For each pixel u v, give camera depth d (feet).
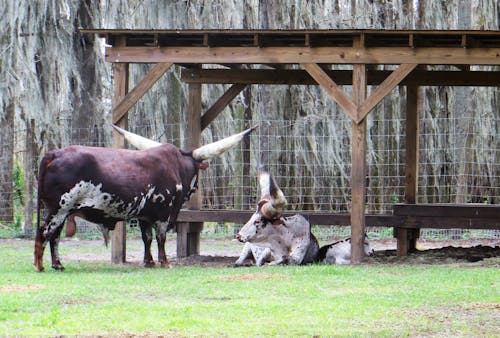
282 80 76.64
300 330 37.63
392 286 50.65
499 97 103.24
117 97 69.51
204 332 37.09
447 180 104.88
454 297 45.93
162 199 63.93
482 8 103.91
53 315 40.40
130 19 100.12
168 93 102.53
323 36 67.46
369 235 101.86
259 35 66.90
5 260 69.92
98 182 59.82
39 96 97.14
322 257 69.62
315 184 103.65
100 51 99.91
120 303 44.27
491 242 95.30
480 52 64.23
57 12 96.89
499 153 103.24
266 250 67.21
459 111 104.58
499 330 38.01
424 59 65.16
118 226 68.59
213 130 104.99
